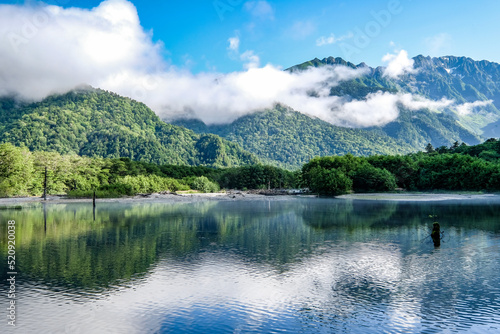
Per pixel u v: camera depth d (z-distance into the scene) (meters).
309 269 35.38
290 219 73.75
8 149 141.75
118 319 24.22
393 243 47.53
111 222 69.69
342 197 157.25
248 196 172.75
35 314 24.95
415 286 30.27
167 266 36.78
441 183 182.25
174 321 23.95
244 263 37.78
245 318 24.44
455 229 58.34
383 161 199.62
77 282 31.67
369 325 23.34
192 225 65.44
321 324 23.52
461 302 26.84
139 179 177.38
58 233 56.81
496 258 39.22
